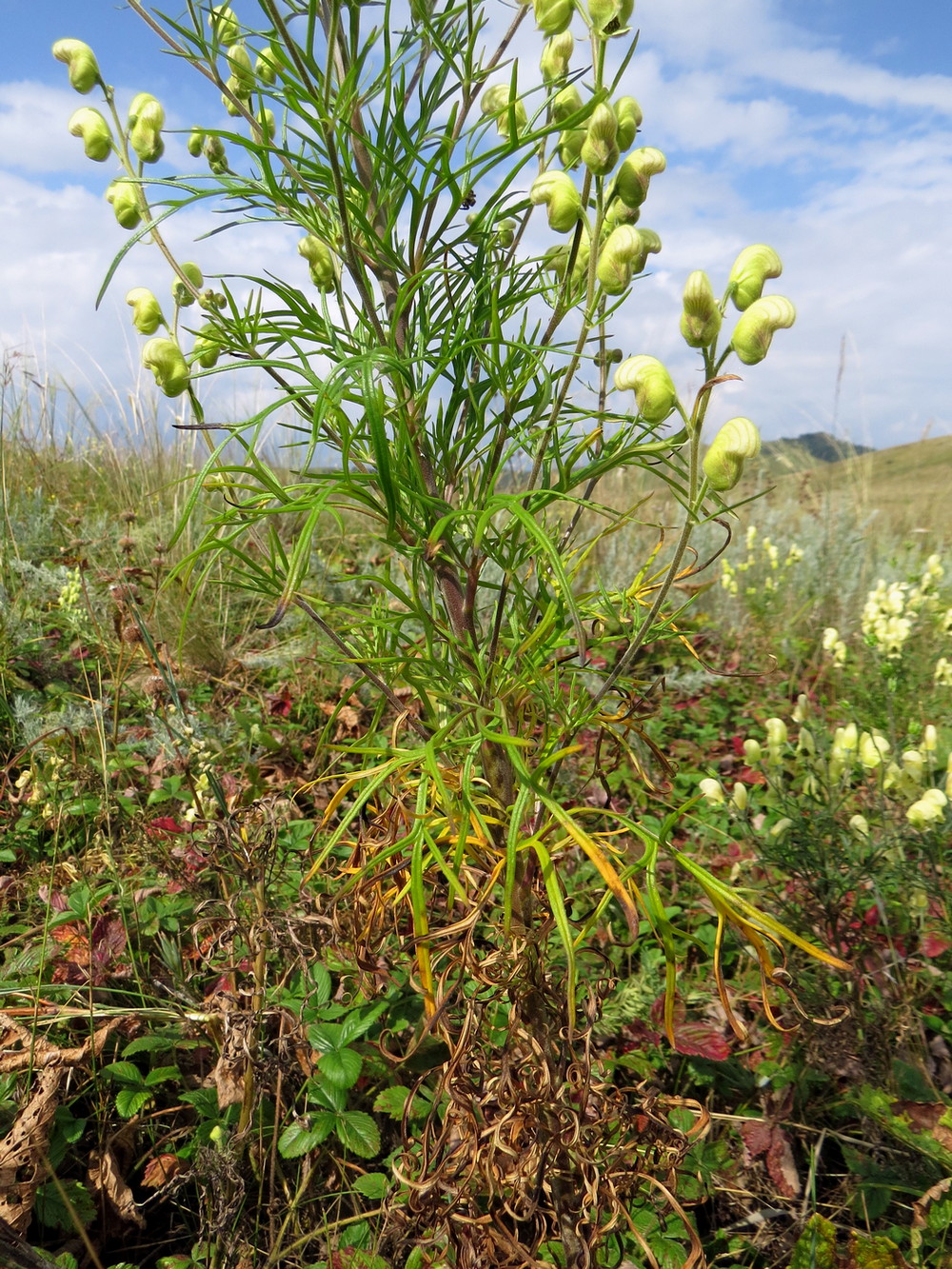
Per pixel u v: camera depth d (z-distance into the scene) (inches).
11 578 38.0
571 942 9.7
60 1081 16.2
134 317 14.1
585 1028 12.3
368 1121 15.2
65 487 57.2
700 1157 15.7
